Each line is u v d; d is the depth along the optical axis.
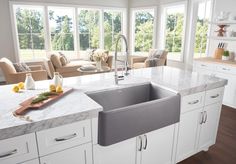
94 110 1.21
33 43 5.98
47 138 1.09
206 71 4.00
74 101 1.36
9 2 5.30
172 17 6.06
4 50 5.56
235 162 2.09
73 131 1.17
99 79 2.03
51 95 1.44
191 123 1.86
